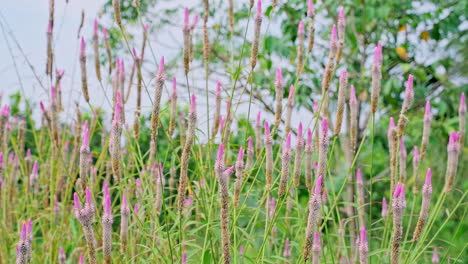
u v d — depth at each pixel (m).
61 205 4.65
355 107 3.48
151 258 3.68
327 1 6.84
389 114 7.31
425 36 7.09
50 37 4.45
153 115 2.90
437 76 6.88
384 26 7.30
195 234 3.92
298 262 3.40
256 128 3.83
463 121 3.60
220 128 4.16
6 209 5.13
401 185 2.52
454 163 3.27
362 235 2.72
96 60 4.01
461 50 7.26
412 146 6.72
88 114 6.29
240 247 3.94
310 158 3.03
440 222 5.62
